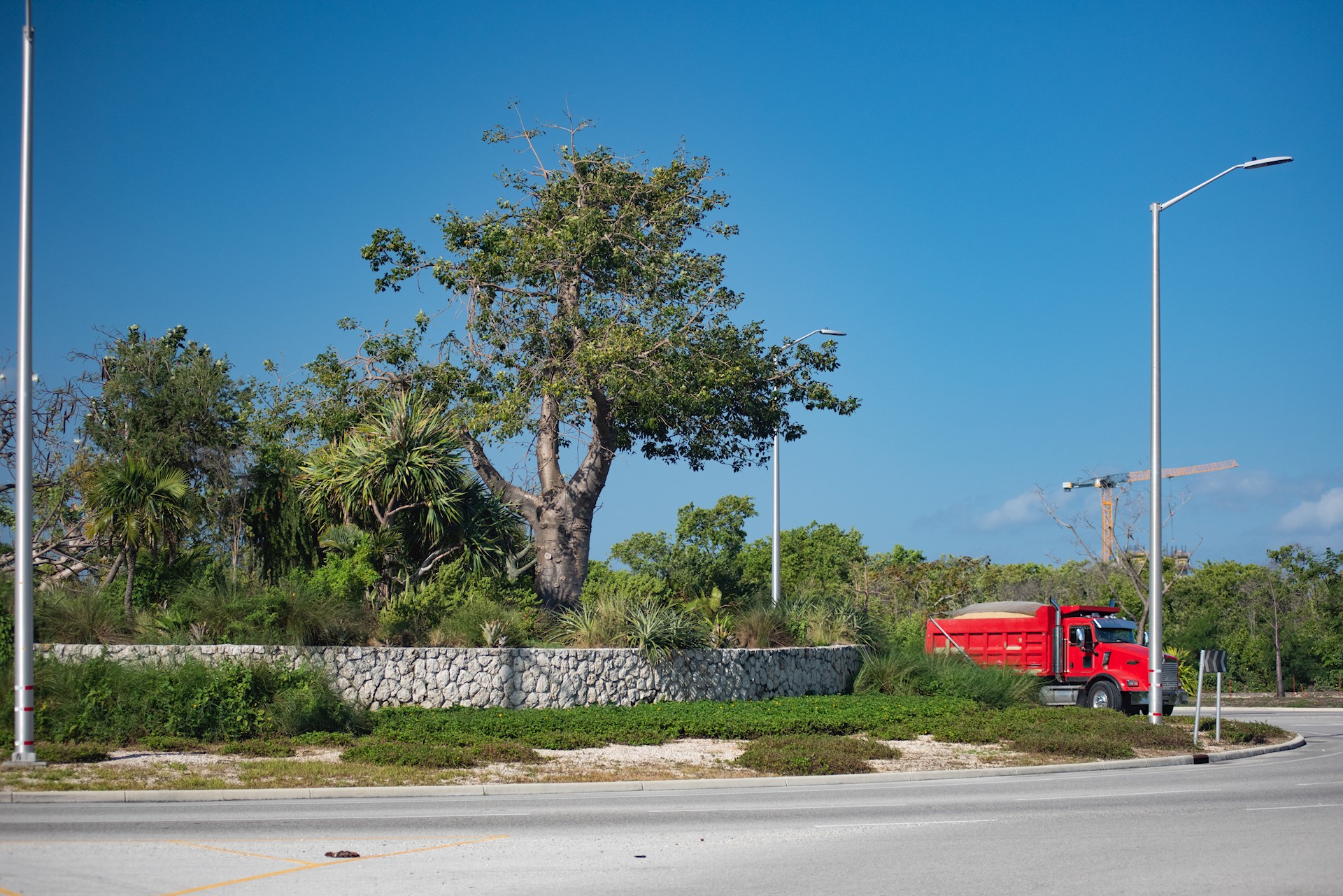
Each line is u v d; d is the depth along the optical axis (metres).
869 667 28.02
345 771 15.25
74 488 27.92
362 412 29.39
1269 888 8.59
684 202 30.72
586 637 23.95
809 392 30.56
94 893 8.34
